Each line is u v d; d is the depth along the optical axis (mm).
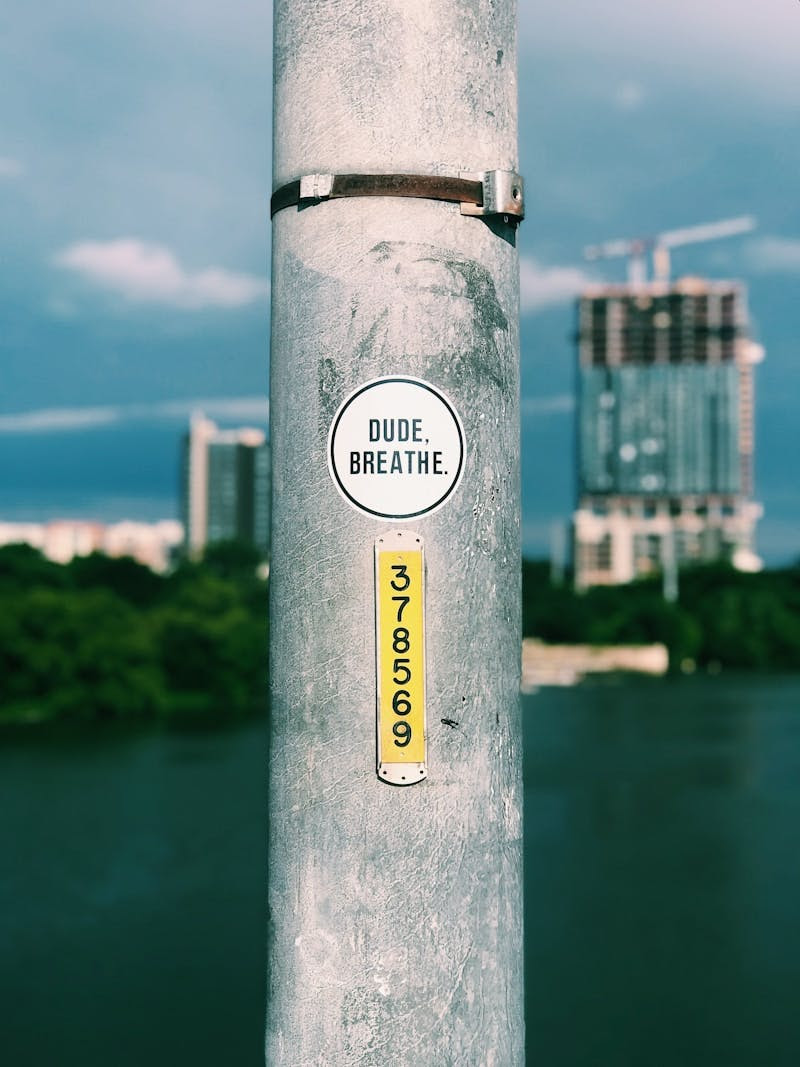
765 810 35125
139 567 112062
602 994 18406
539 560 130500
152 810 36312
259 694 75875
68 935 22328
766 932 21828
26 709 67875
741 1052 15836
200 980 19484
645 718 65000
